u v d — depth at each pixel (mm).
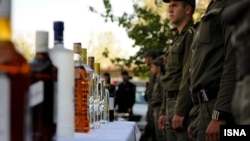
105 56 15805
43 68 1456
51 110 1460
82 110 2449
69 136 1973
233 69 2809
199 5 12977
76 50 2455
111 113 4188
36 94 1396
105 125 3395
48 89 1460
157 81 7305
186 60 3996
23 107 1177
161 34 13445
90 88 2715
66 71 1931
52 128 1463
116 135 2387
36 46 1509
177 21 4234
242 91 1271
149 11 13641
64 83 1933
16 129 1163
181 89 3910
